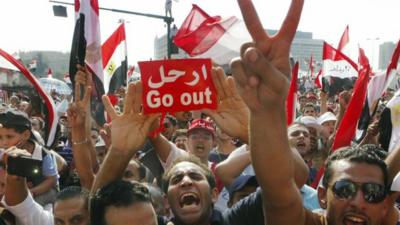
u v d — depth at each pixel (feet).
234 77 5.74
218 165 12.64
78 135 11.33
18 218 8.94
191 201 9.25
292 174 6.15
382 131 13.98
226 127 8.14
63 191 9.37
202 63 8.17
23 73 16.46
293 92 18.17
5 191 8.81
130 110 8.16
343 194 6.49
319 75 48.88
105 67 25.79
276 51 5.65
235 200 10.94
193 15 25.72
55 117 16.22
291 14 5.62
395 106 13.78
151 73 8.17
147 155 14.99
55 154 17.25
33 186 13.78
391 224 7.08
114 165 8.05
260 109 5.82
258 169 6.06
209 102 8.20
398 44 17.84
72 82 14.43
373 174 6.51
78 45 14.57
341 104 21.57
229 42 23.61
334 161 6.81
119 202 7.26
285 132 5.97
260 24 5.67
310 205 11.46
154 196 9.73
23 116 13.57
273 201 6.21
